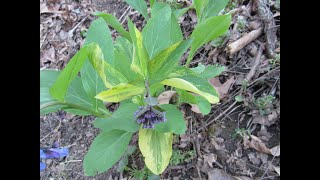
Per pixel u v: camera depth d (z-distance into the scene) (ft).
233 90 0.98
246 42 1.02
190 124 0.96
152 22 0.73
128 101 0.80
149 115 0.61
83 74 0.68
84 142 1.01
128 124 0.69
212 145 0.92
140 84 0.61
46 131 1.04
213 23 0.75
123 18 1.22
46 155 0.79
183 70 0.69
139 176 0.89
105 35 0.69
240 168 0.88
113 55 0.69
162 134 0.76
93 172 0.73
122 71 0.74
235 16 1.08
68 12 1.27
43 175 0.97
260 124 0.91
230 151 0.90
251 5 1.08
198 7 0.81
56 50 1.22
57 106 0.64
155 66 0.60
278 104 0.91
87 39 0.70
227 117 0.95
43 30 1.26
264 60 0.99
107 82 0.60
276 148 0.86
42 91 0.61
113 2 1.27
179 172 0.91
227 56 1.03
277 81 0.94
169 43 0.73
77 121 1.04
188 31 1.12
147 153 0.75
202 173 0.90
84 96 0.72
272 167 0.85
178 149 0.93
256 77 0.97
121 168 0.91
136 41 0.58
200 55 1.06
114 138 0.76
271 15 1.03
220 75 1.01
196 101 0.82
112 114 0.73
